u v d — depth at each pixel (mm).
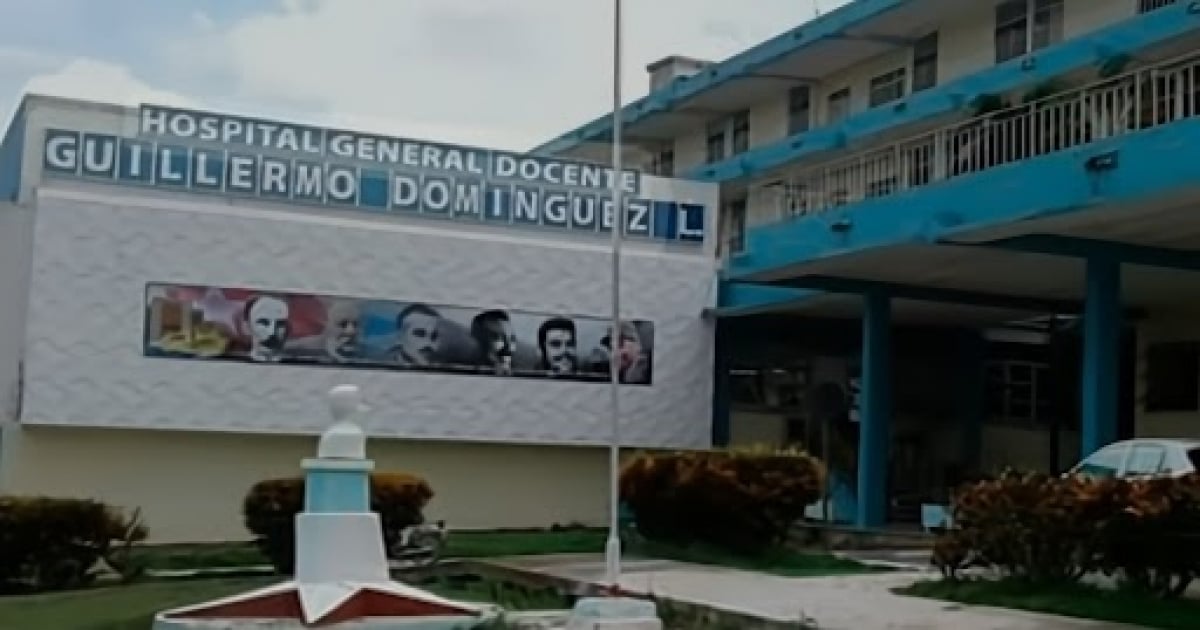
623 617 13141
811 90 36844
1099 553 15328
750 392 31422
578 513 28688
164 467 25547
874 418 26750
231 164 25797
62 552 19188
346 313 26297
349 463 11367
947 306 29125
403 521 20453
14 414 24438
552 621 13672
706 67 40250
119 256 24781
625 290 28688
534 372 27703
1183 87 18953
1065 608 14711
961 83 29609
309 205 26312
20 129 25359
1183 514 14625
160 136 25391
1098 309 20938
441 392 26938
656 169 43344
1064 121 20547
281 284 25859
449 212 27344
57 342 24312
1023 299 28000
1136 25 25484
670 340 29047
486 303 27406
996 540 16359
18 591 18859
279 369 25750
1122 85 19422
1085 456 20906
